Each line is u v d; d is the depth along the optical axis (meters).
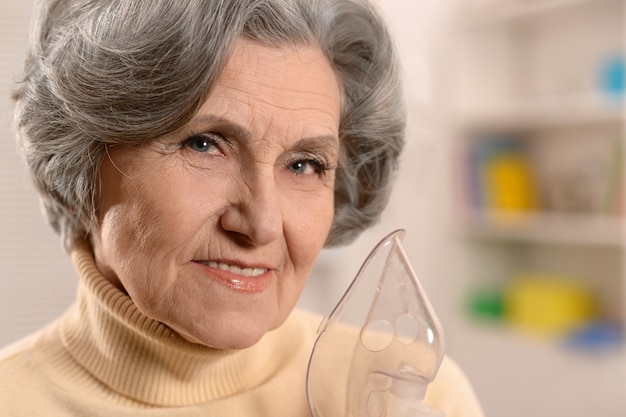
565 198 2.98
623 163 2.74
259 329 0.85
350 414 0.85
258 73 0.79
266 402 1.00
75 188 0.88
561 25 3.12
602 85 2.85
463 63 3.33
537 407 2.83
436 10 3.37
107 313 0.95
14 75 0.96
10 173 2.78
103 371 0.96
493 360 3.08
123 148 0.82
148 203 0.81
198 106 0.77
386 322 0.84
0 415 0.93
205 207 0.80
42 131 0.89
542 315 2.97
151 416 0.94
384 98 0.99
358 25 0.91
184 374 0.95
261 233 0.80
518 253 3.44
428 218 3.44
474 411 1.15
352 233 1.12
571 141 3.11
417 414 0.82
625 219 2.72
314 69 0.84
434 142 3.32
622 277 2.94
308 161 0.88
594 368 2.65
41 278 2.87
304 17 0.82
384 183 1.08
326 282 3.35
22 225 2.82
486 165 3.23
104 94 0.79
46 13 0.90
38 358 1.00
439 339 0.83
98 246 0.95
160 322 0.90
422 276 3.45
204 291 0.83
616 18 2.90
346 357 0.85
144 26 0.77
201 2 0.75
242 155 0.81
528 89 3.28
